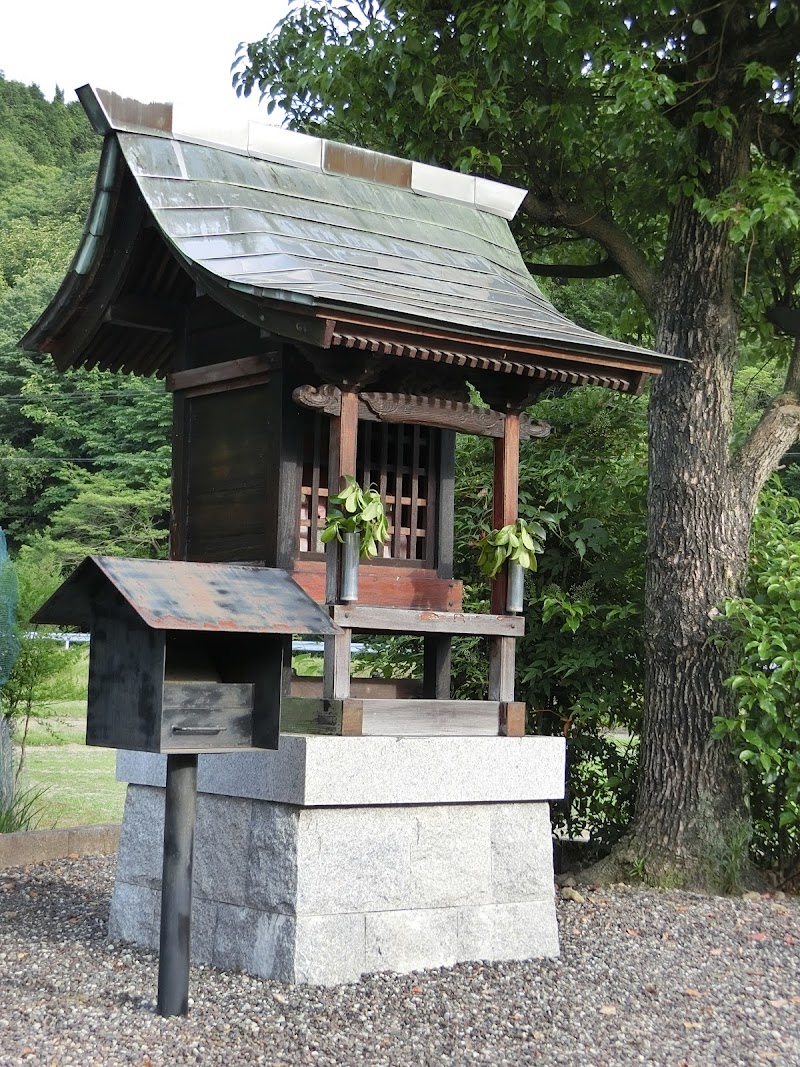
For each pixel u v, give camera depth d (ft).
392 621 17.61
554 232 32.01
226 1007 15.08
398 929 17.07
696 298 25.20
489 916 18.06
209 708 14.35
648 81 23.29
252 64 33.40
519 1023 15.10
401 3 27.45
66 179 174.40
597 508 27.35
